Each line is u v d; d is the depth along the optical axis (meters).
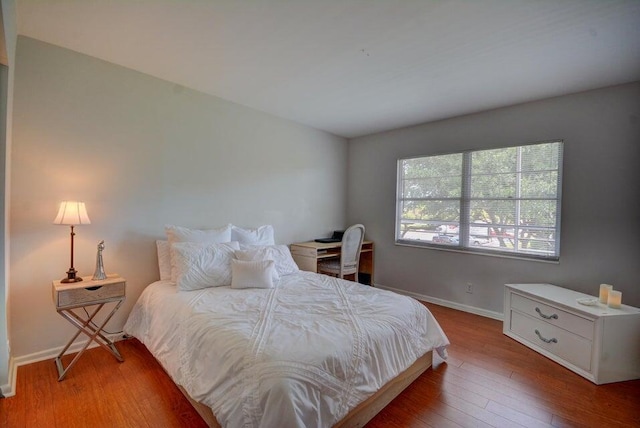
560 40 2.02
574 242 2.87
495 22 1.85
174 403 1.80
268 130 3.72
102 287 2.16
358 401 1.54
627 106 2.61
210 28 1.99
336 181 4.69
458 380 2.12
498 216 3.36
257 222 3.64
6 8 1.43
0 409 1.71
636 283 2.58
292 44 2.17
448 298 3.75
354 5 1.73
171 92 2.87
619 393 1.98
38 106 2.19
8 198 1.96
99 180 2.47
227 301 2.14
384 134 4.42
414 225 4.11
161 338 2.06
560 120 2.95
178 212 2.95
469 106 3.31
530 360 2.42
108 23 1.96
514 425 1.67
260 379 1.31
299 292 2.41
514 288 2.83
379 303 2.18
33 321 2.20
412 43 2.12
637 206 2.57
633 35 1.94
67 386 1.95
